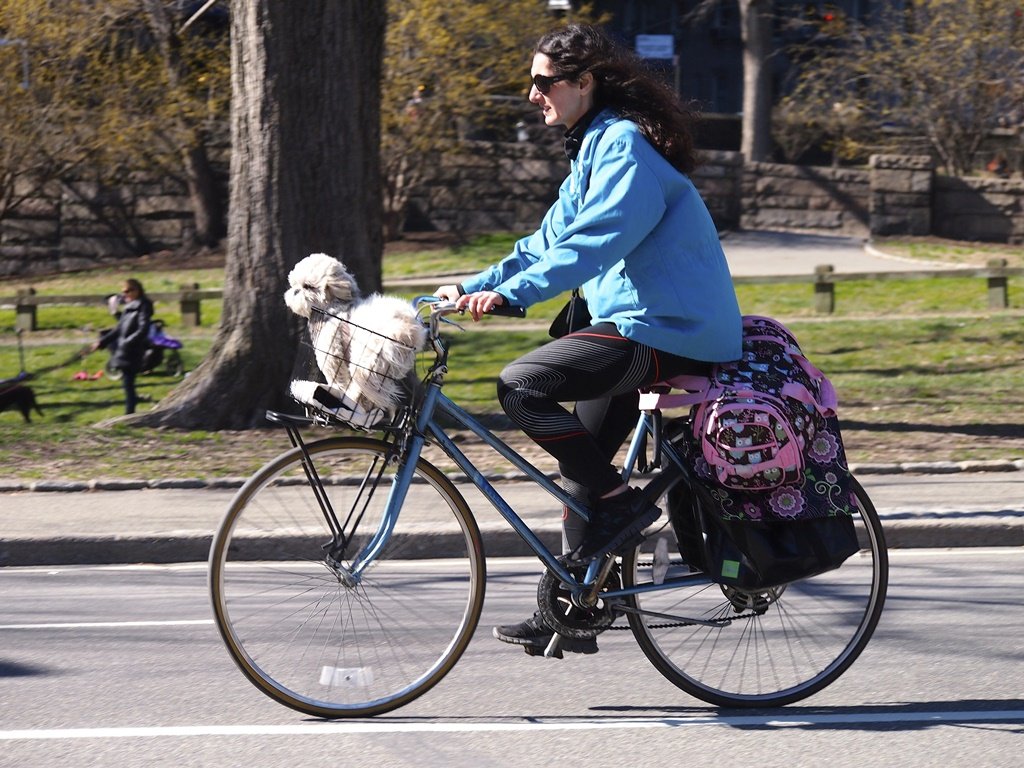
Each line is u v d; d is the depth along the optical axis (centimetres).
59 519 1289
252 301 1777
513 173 4434
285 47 1736
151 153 4181
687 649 709
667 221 645
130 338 2172
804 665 716
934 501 1297
